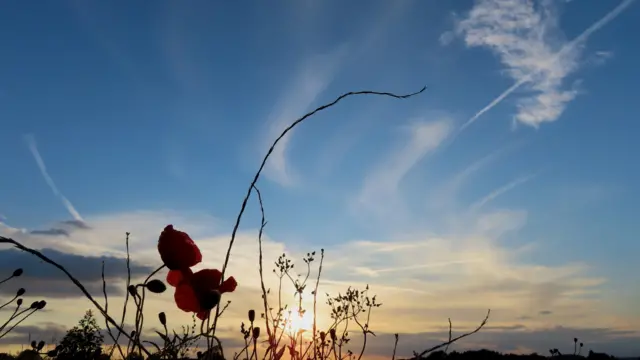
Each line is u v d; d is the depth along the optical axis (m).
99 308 0.35
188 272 0.43
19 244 0.31
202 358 0.40
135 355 0.39
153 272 0.41
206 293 0.40
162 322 0.42
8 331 0.67
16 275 0.69
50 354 0.66
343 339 0.77
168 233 0.43
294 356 0.67
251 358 0.50
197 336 0.40
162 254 0.42
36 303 0.69
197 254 0.43
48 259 0.33
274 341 0.53
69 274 0.34
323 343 0.72
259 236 0.49
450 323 0.40
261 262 0.50
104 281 0.41
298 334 0.68
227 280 0.43
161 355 0.39
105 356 0.44
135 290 0.39
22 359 0.49
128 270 0.42
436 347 0.39
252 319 0.51
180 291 0.41
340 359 0.72
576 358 1.26
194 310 0.42
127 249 0.42
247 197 0.43
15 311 0.68
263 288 0.50
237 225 0.42
